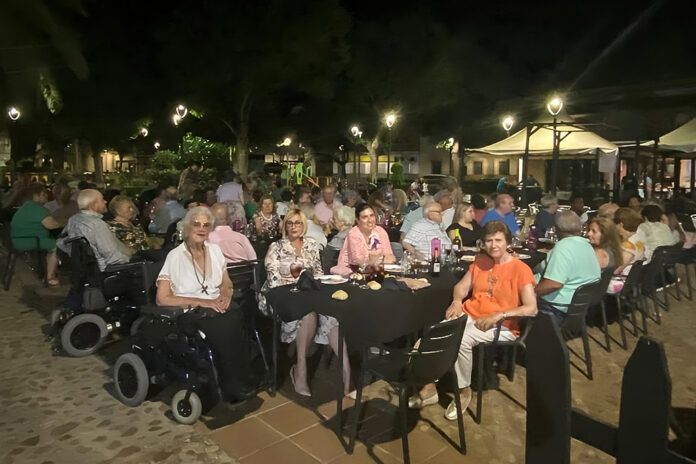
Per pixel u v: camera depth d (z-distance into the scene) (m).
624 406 1.83
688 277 6.89
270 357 4.58
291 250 4.30
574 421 1.99
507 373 4.33
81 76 19.30
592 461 3.10
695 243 6.95
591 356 4.73
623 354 4.77
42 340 5.02
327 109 28.17
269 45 19.92
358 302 3.50
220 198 9.03
